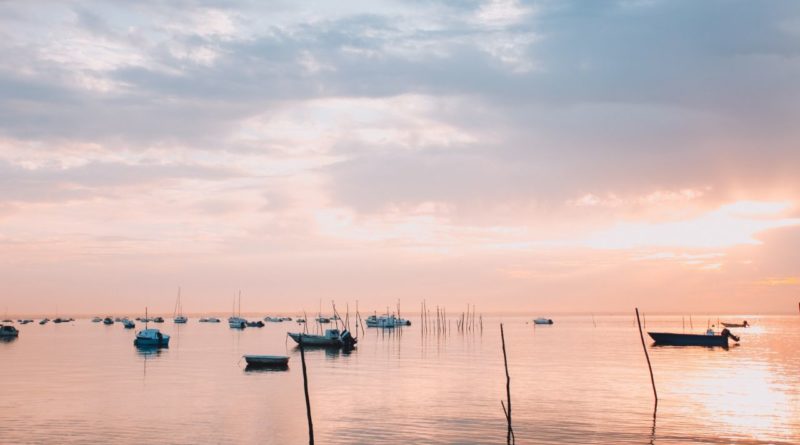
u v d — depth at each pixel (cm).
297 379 7450
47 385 6912
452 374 7969
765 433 4609
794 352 11656
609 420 4991
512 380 7331
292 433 4581
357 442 4319
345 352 11719
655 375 7825
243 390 6550
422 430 4647
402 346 13412
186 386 6844
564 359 10131
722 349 12488
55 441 4344
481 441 4338
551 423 4872
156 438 4434
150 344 13062
